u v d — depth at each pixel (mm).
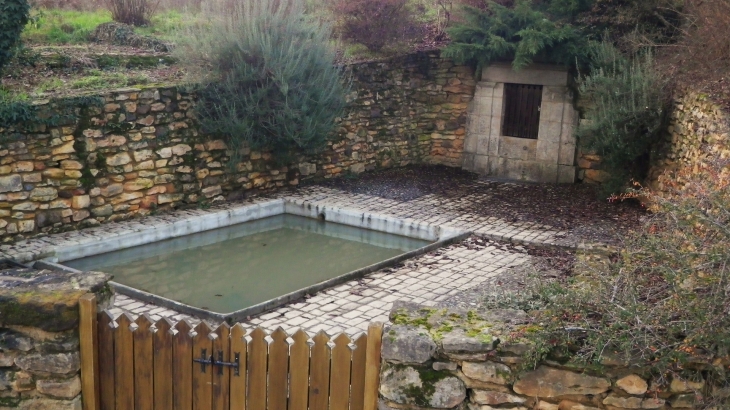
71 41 11477
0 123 7383
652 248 3684
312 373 3617
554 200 10648
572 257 7766
